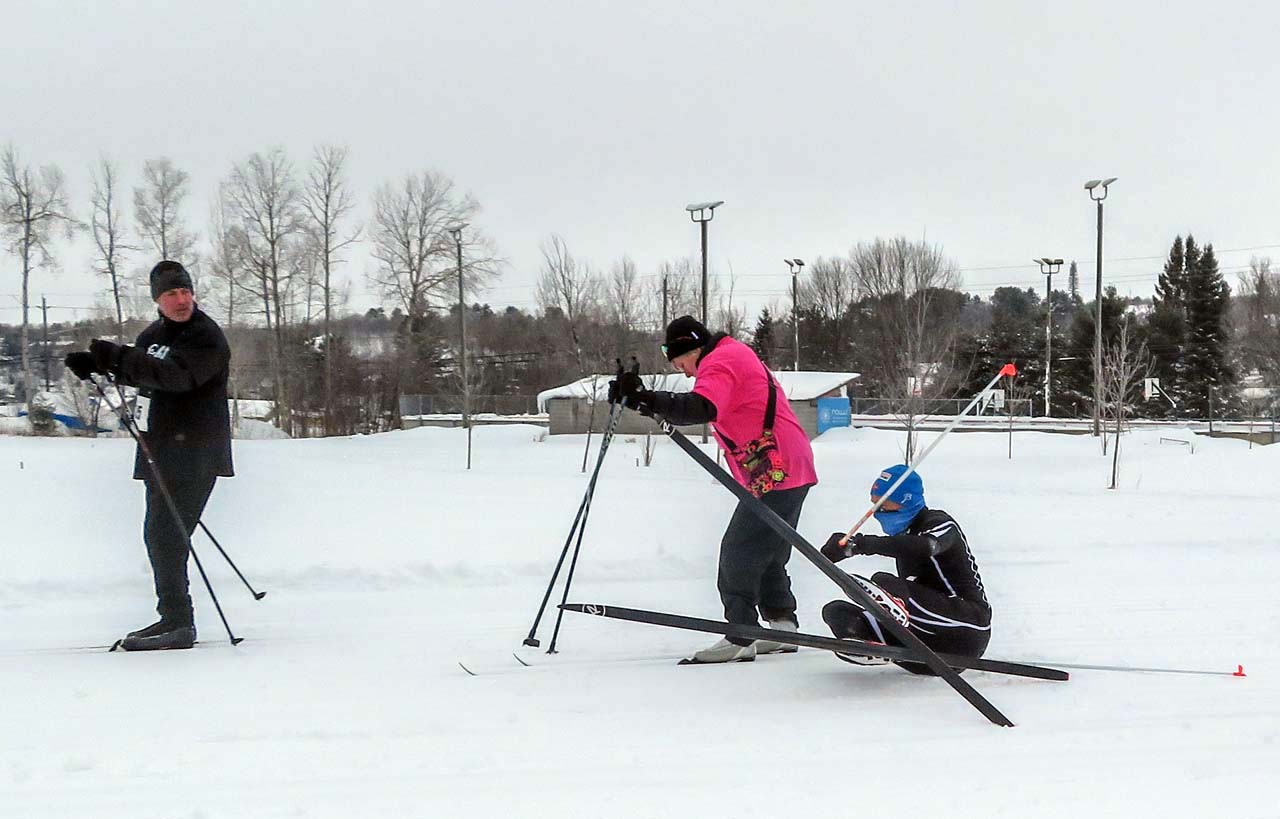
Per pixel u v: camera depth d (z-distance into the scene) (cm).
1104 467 1975
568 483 1420
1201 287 5350
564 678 451
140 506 1001
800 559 781
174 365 473
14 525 856
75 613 566
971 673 468
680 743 366
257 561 706
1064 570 750
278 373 4422
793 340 6309
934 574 454
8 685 425
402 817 298
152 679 437
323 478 1393
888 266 5856
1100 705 418
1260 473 1734
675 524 942
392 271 5184
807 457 491
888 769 341
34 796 308
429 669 461
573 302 4553
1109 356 2970
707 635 540
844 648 423
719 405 452
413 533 849
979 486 1608
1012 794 319
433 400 4625
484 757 348
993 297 8275
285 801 308
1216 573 736
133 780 323
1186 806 310
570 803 309
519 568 707
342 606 596
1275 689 441
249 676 444
